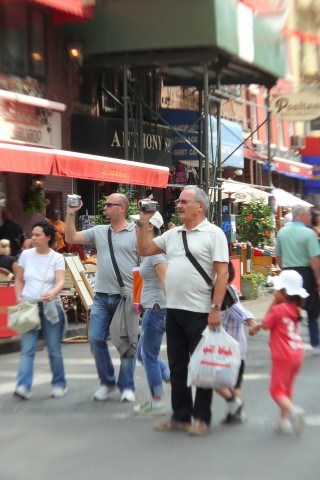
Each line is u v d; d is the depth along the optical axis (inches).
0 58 1604.3
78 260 1283.2
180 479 547.2
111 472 564.4
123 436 661.9
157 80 2148.1
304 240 1032.8
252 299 1829.5
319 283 1035.9
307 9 2527.1
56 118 1756.9
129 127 1978.3
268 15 2036.2
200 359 645.3
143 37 1759.4
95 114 1931.6
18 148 1191.6
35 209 1667.1
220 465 579.8
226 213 2126.0
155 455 605.3
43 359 1046.4
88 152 1849.2
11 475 560.4
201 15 1726.1
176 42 1743.4
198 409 662.5
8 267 1188.5
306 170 3233.3
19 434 670.5
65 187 1811.0
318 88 2421.3
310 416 733.3
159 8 1743.4
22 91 1640.0
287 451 615.8
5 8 1619.1
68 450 621.0
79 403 786.2
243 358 703.7
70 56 1811.0
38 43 1708.9
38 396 821.2
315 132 3575.3
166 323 676.1
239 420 700.0
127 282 777.6
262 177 3171.8
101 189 1988.2
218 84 1959.9
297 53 2509.8
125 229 783.7
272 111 2400.3
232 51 1811.0
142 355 741.3
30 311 790.5
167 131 2086.6
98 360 794.2
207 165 1811.0
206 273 653.9
